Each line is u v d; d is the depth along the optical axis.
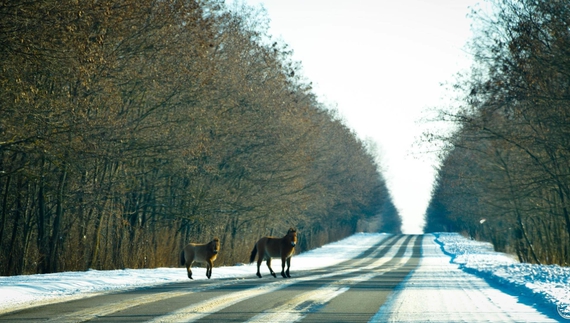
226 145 87.12
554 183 78.12
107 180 72.19
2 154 59.78
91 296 36.75
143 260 72.31
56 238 62.41
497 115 76.38
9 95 47.56
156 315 28.33
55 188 63.59
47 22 44.00
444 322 27.20
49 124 50.22
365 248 178.00
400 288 46.62
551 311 31.70
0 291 36.31
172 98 70.50
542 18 67.00
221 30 88.12
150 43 64.19
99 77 56.03
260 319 27.47
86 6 46.47
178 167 74.88
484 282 55.12
